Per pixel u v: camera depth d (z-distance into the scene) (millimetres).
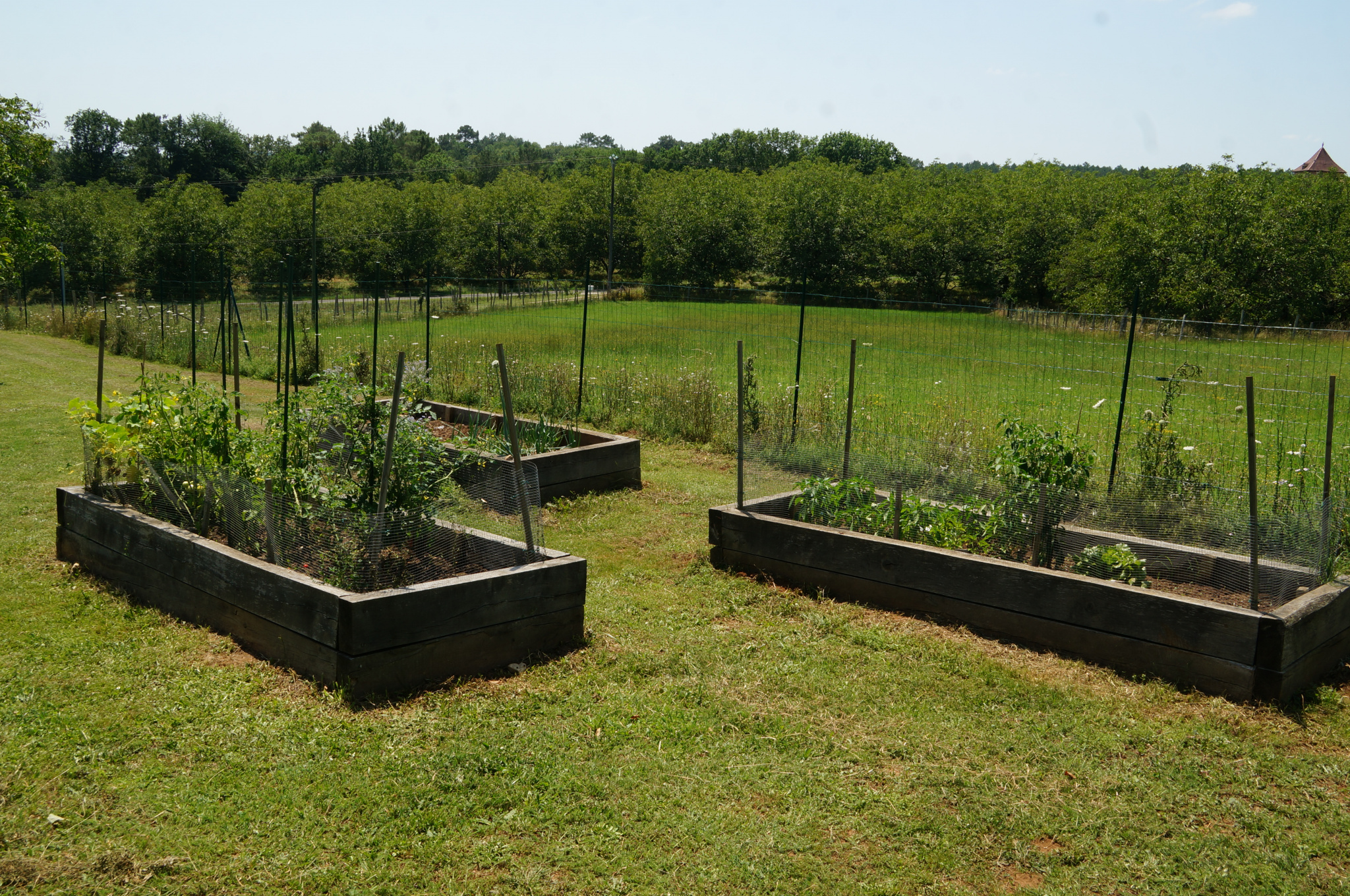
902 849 3693
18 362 19609
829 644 5789
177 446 6645
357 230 57844
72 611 5992
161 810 3752
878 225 62844
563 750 4379
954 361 19391
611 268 51812
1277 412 13703
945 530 6629
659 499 9484
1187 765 4355
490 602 5266
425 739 4422
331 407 6453
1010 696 5066
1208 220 36531
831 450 8148
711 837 3719
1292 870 3605
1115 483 8070
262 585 5281
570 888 3379
